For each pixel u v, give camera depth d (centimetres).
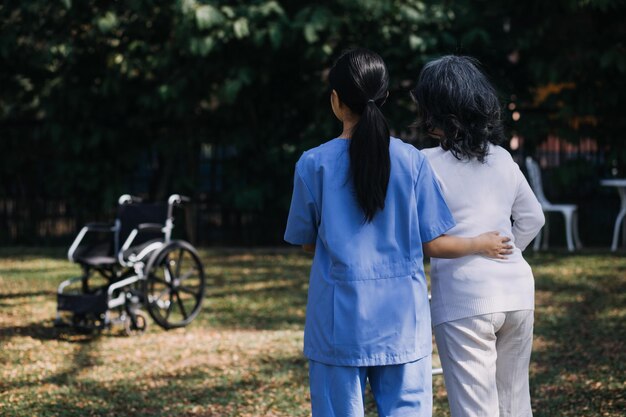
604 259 1033
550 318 711
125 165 1234
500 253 305
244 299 825
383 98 290
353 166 280
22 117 1359
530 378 538
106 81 1157
